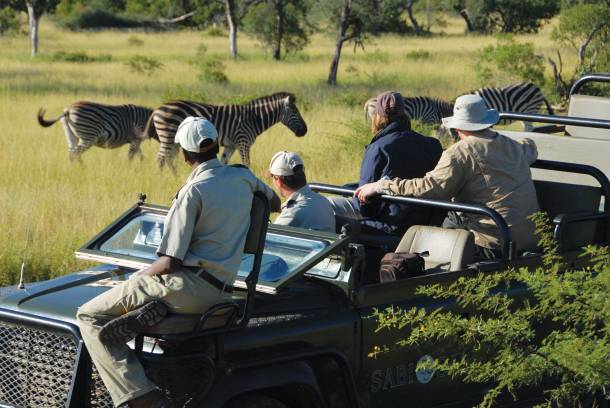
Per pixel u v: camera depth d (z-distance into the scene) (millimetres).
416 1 180625
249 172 9031
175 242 8477
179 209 8547
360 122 31359
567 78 51969
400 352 10031
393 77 60250
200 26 148500
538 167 12977
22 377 9109
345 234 9656
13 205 21781
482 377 9516
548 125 17297
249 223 8930
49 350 8961
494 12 127500
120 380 8289
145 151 35781
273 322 9148
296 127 32438
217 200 8633
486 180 12062
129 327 8312
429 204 11477
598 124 13297
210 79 60719
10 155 30219
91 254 10055
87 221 20812
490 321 9250
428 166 13172
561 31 49438
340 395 9477
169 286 8484
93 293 9633
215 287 8625
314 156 30156
